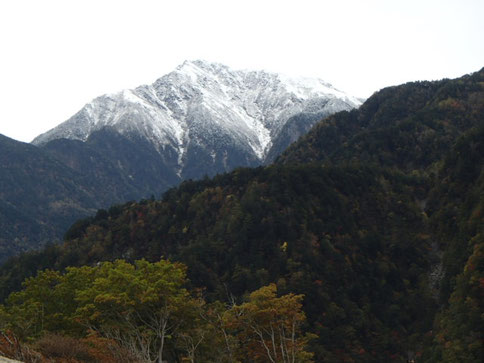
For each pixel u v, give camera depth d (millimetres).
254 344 35469
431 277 98000
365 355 75062
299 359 35875
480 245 71375
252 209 106812
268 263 93438
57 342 19219
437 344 66000
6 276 107500
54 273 33188
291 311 34000
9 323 25219
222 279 88312
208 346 32312
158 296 28391
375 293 92938
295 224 104312
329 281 91438
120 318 28094
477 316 59750
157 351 29984
